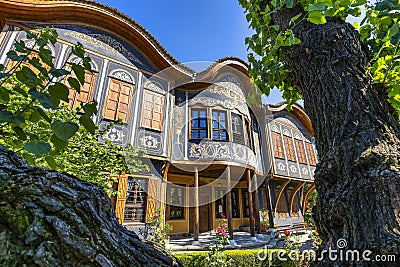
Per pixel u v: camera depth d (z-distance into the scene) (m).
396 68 1.12
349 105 1.04
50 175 0.65
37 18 6.15
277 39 1.39
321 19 1.16
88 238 0.59
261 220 10.20
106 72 6.83
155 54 7.68
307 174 12.41
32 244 0.51
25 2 5.75
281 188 11.47
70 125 0.69
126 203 6.27
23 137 0.79
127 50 7.51
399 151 0.86
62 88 0.84
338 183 0.94
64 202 0.61
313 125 1.22
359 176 0.84
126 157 4.00
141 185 4.66
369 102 1.04
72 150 3.22
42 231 0.53
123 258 0.64
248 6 1.96
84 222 0.61
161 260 0.75
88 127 0.83
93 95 6.38
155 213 6.47
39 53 0.92
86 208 0.65
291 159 11.90
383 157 0.83
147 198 6.50
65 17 6.58
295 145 12.61
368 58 1.31
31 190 0.58
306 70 1.31
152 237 5.79
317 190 1.07
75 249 0.55
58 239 0.54
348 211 0.82
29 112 0.84
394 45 1.20
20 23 5.89
